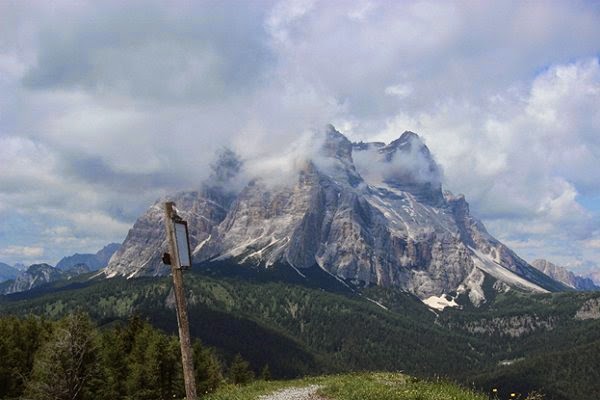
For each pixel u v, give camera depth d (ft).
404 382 123.34
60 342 214.48
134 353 304.71
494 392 96.73
